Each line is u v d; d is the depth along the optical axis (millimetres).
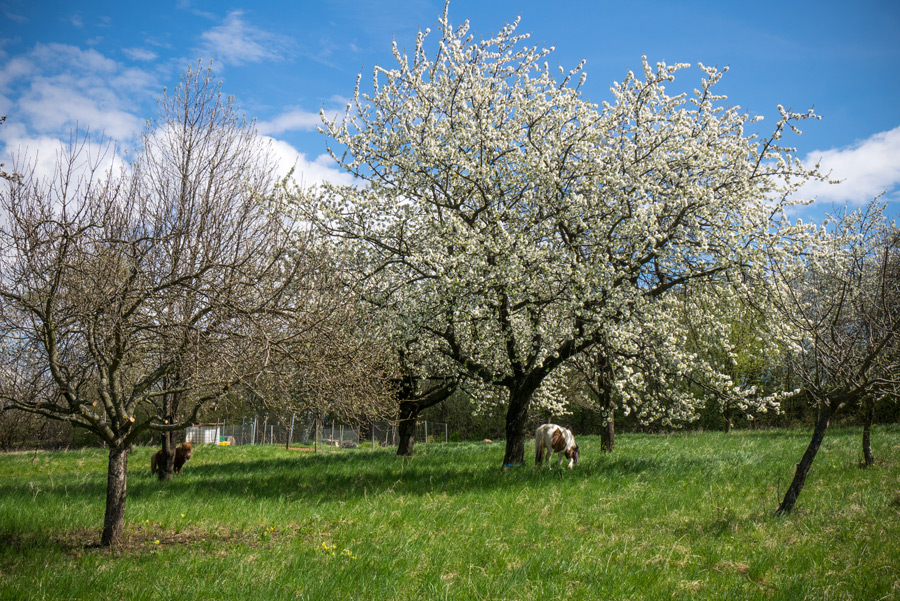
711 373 13508
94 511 10102
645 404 14281
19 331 7664
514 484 11703
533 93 14742
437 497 10531
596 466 13664
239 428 36594
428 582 6125
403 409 20422
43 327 7484
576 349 13562
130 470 18297
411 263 13914
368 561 6824
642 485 11055
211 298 7820
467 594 5801
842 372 8680
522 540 7762
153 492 11969
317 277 9656
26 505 10734
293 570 6516
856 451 15062
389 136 14633
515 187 13633
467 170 13219
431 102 14688
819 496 9539
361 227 14164
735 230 12609
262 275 8422
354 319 11359
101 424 7926
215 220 8797
